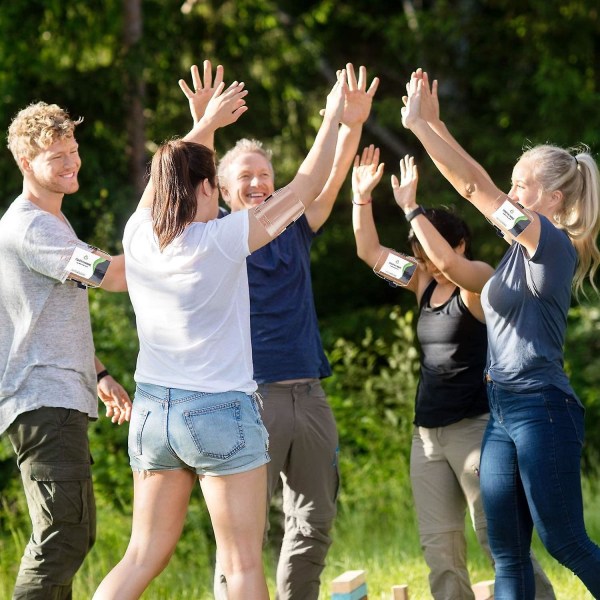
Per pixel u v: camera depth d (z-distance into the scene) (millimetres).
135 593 11562
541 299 12492
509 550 12836
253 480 11367
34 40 41219
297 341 14422
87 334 13508
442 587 14500
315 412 14523
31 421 12922
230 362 11344
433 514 14594
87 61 42594
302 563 14594
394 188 14781
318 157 12047
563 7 44656
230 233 11203
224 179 15375
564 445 12398
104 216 37406
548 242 12312
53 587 12984
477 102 49500
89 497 13297
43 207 13523
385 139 50094
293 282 14594
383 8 53031
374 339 46219
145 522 11688
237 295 11500
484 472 12938
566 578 17625
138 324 11703
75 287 13281
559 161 13023
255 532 11391
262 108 45625
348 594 13547
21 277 13008
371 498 26719
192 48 44469
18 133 13250
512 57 46781
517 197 13227
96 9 41719
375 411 30047
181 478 11719
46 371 13016
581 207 13125
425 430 14766
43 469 12938
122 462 25734
